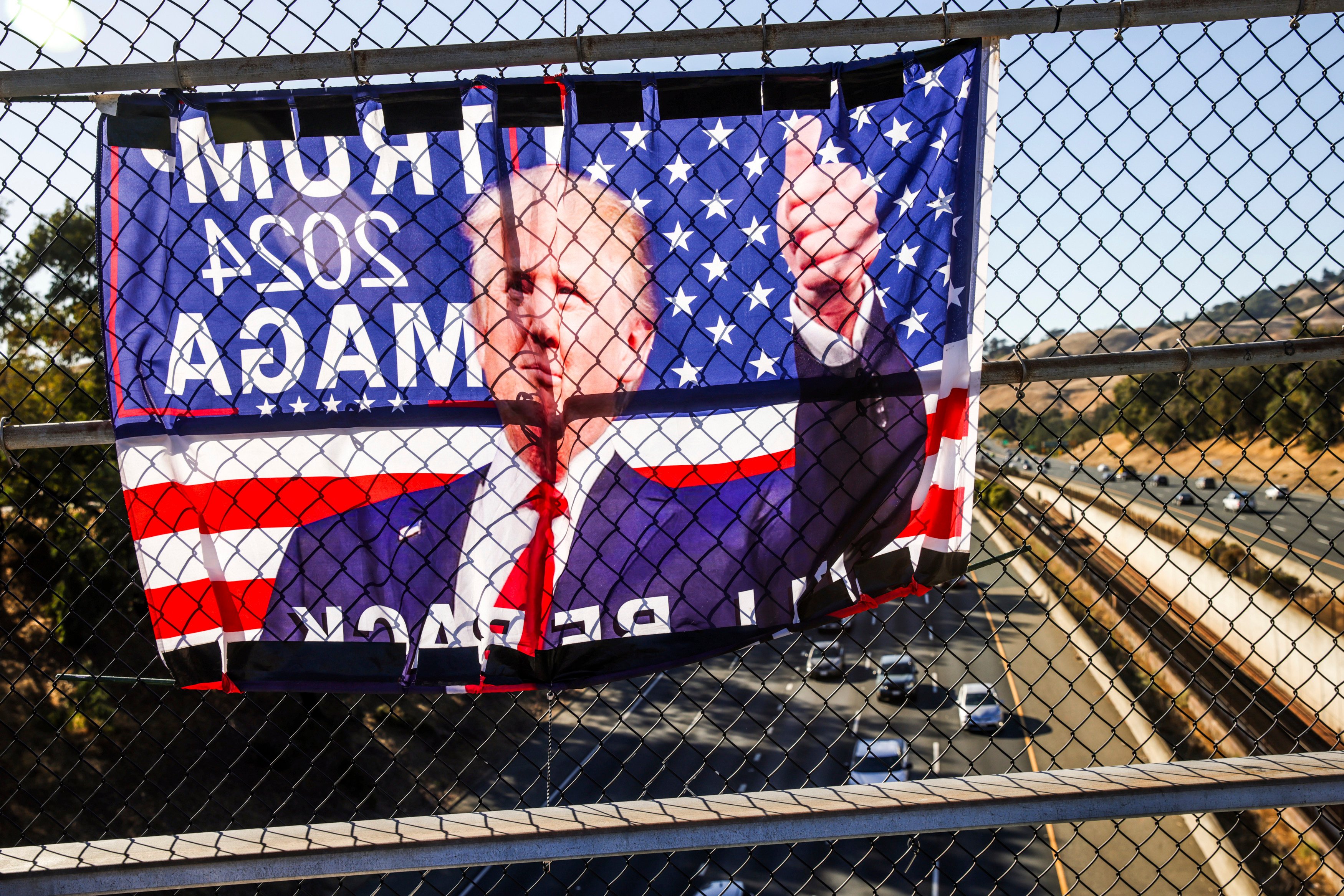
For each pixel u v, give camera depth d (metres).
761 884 13.67
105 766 14.78
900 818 1.75
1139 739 17.73
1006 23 1.89
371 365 1.92
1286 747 14.70
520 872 13.39
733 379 1.98
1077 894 14.26
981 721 19.00
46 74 1.78
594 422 1.96
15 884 1.63
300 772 15.67
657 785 17.84
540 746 18.14
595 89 1.93
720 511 1.99
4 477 1.92
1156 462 37.38
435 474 1.94
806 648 26.41
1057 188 1.99
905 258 1.99
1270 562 18.39
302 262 1.91
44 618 14.46
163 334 1.89
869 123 1.98
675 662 2.00
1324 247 2.03
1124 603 2.21
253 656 1.93
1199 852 15.43
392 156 1.91
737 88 1.95
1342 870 11.35
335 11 1.83
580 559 1.98
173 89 1.86
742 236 1.97
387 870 1.68
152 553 1.91
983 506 2.11
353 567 1.94
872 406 1.99
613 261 1.95
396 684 1.95
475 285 1.93
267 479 1.92
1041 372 2.00
